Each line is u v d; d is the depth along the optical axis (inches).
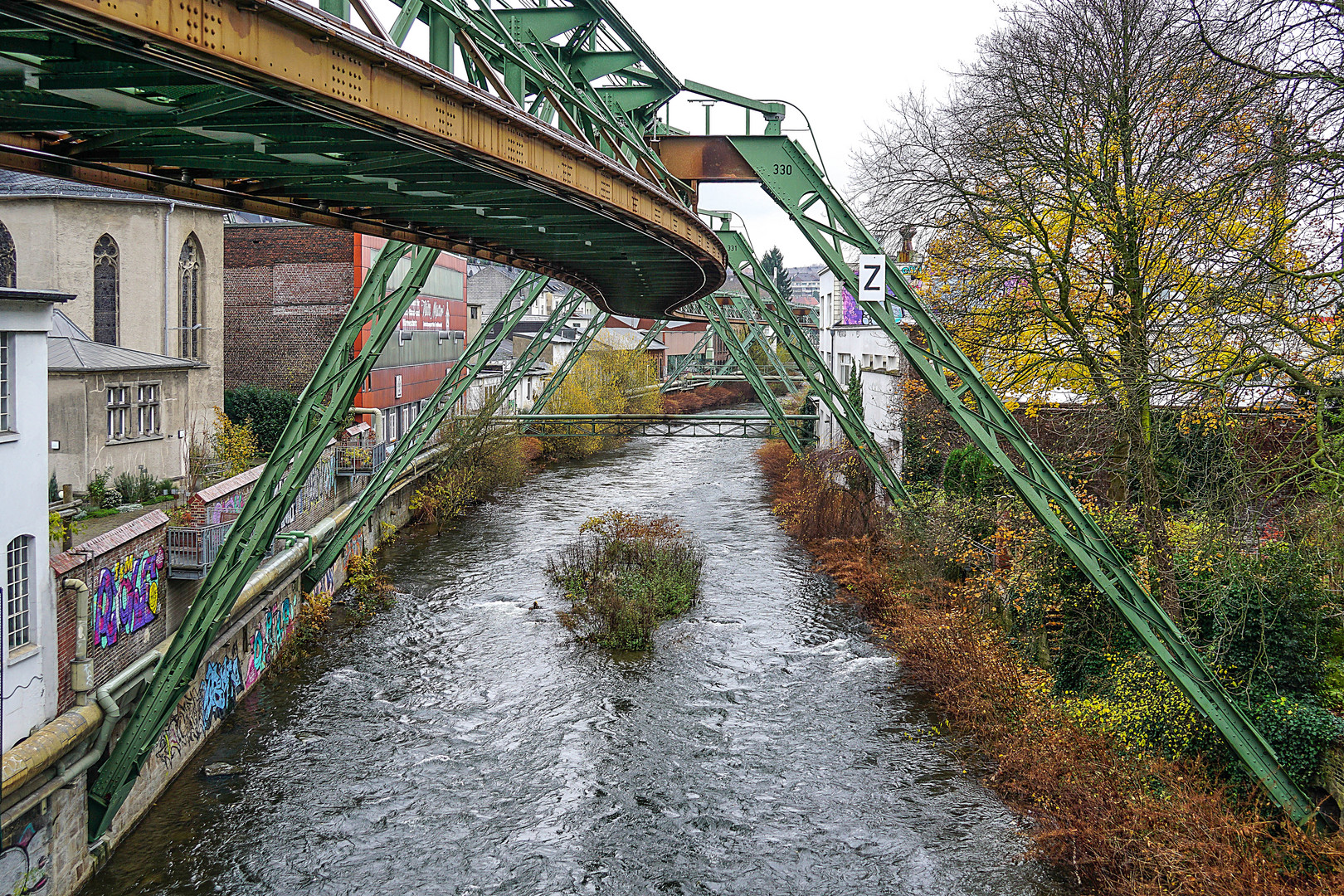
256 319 1379.2
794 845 530.6
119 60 243.3
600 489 1736.0
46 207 981.8
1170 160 595.8
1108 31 626.2
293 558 805.2
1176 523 660.7
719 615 955.3
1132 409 557.9
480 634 884.0
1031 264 652.1
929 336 580.4
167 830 536.1
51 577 444.1
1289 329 468.8
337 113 281.6
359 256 1358.3
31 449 429.7
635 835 543.8
